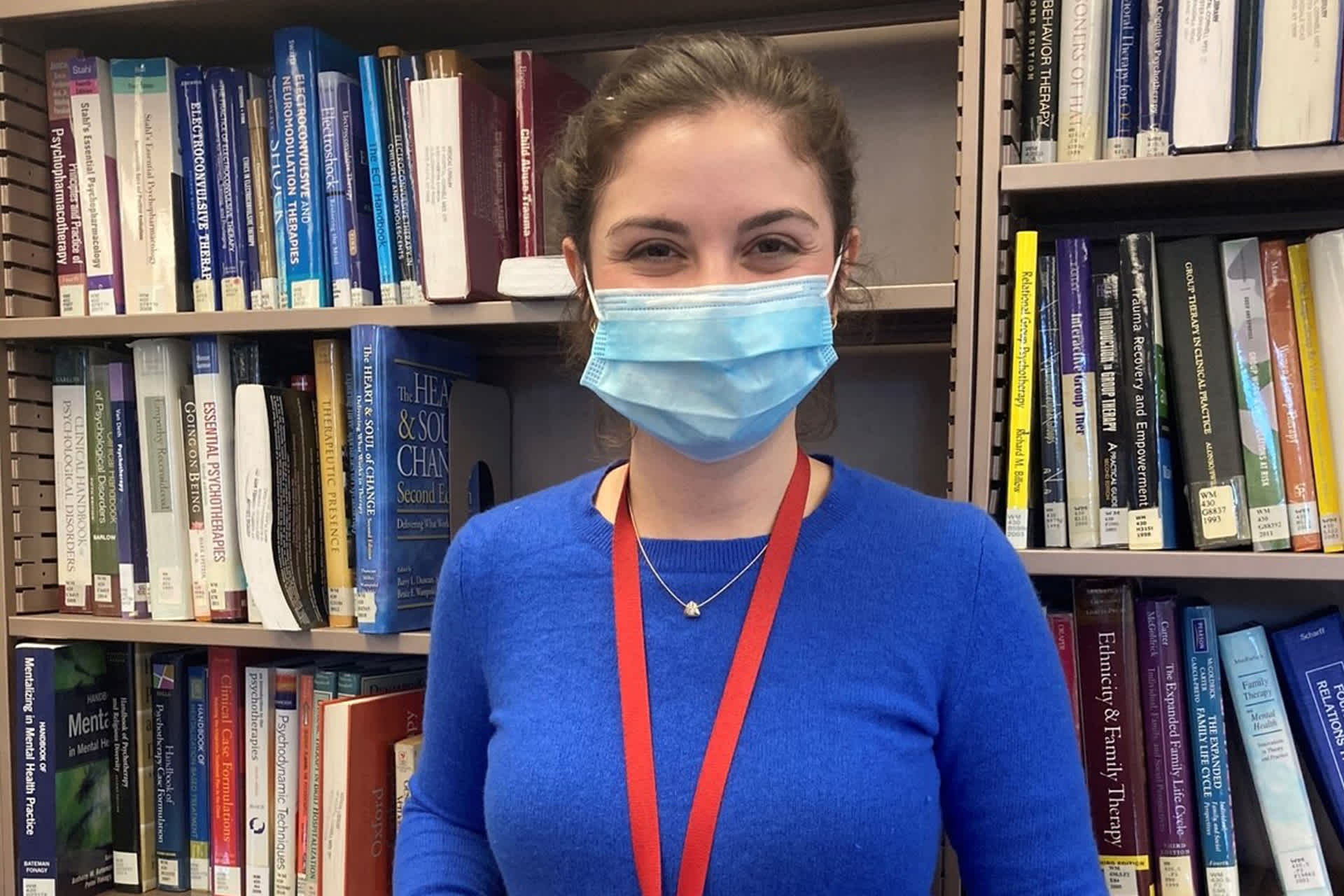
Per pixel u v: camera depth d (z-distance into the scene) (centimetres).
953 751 77
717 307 76
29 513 130
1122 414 96
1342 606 117
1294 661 101
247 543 119
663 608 78
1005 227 99
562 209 91
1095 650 100
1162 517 96
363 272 118
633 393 79
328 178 118
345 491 119
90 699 130
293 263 120
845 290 90
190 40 135
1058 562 96
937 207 129
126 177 125
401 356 116
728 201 75
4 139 124
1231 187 101
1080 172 95
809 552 78
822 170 81
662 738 74
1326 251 93
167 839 131
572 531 84
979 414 98
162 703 131
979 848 77
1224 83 91
